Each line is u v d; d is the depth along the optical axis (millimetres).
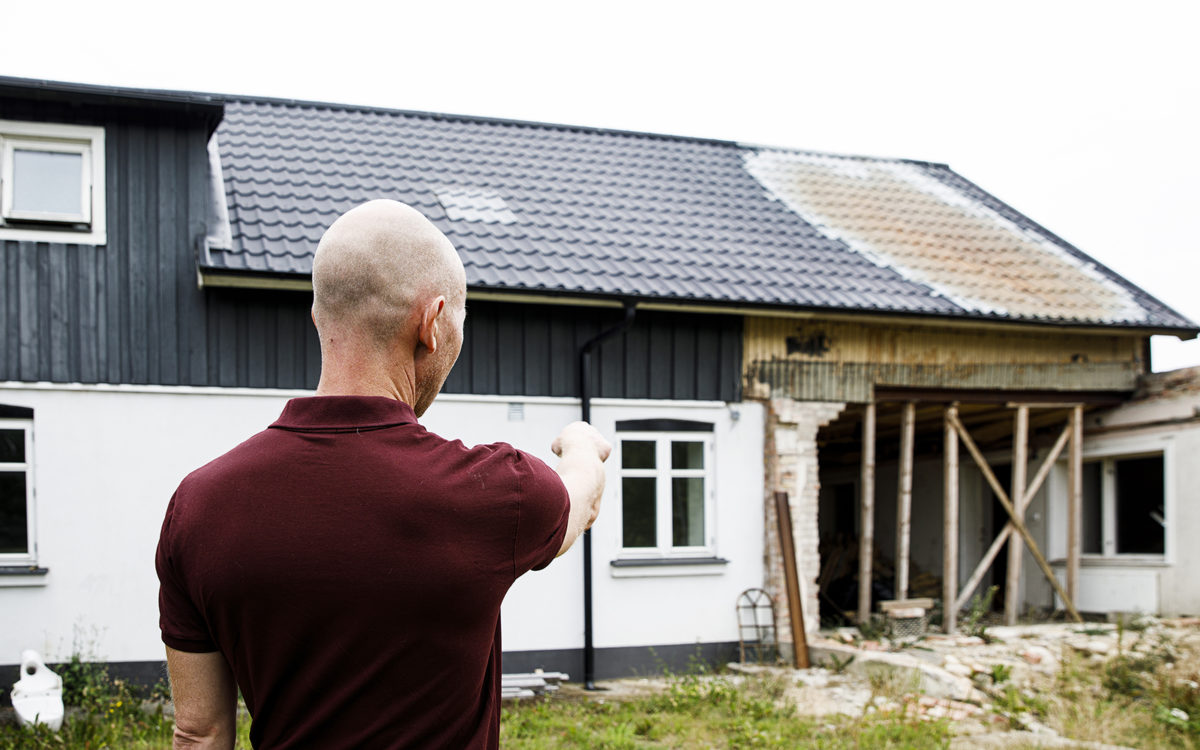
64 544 8766
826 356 11469
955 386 12008
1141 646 10555
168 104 9023
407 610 1304
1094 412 13422
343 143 12594
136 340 9078
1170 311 12945
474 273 9891
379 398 1426
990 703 9008
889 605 11594
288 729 1326
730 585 10938
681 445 10992
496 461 1446
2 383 8695
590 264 10672
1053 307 12234
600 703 8875
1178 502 12172
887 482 16719
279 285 9117
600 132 15211
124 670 8805
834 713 8500
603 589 10469
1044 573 12820
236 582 1291
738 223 12992
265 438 1396
